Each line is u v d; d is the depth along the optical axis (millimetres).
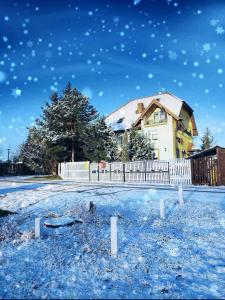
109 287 4633
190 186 20188
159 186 20234
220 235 7684
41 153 35656
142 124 37438
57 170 33781
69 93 34625
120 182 25812
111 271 5324
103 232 8039
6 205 12961
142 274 5203
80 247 6695
